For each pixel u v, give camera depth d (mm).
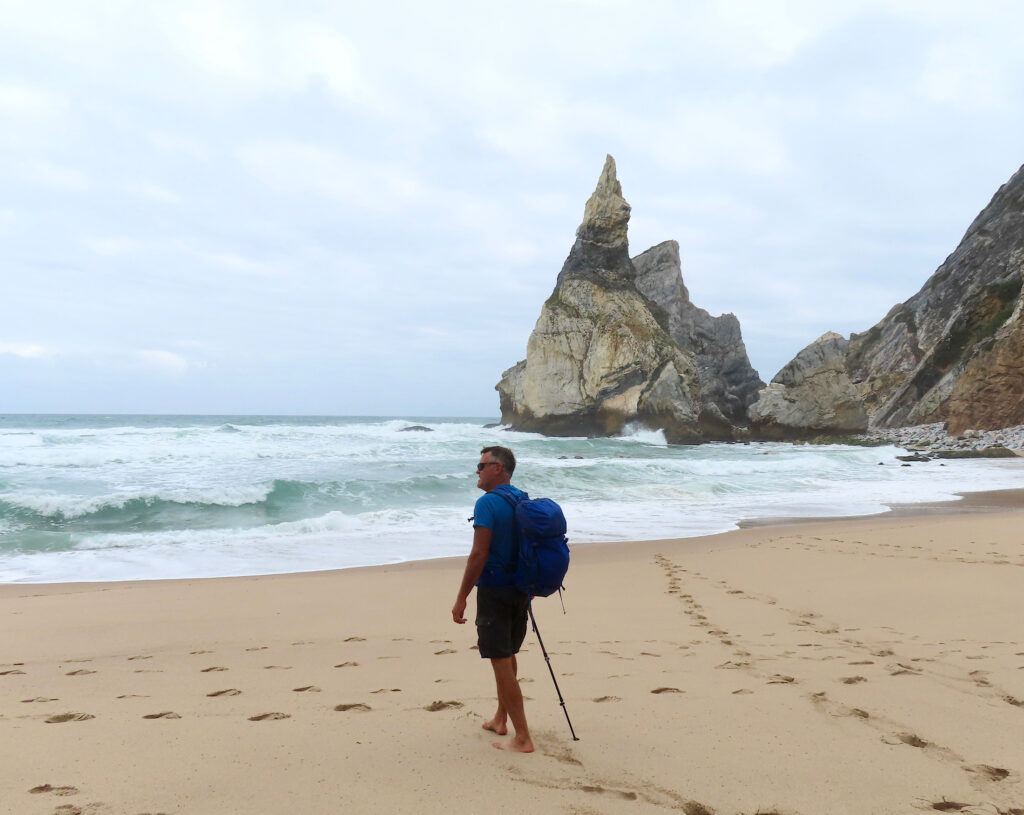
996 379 46344
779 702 4074
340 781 2875
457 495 18453
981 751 3320
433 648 5688
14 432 37188
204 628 6504
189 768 3014
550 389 55562
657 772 3018
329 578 9281
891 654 5293
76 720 3783
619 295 56438
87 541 12508
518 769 3029
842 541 11844
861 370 79062
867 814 2652
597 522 15164
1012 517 15008
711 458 34406
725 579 8805
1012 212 66938
